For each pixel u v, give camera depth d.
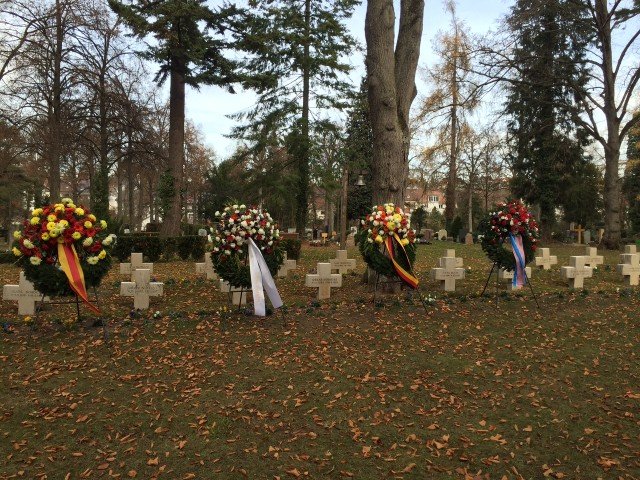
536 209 34.41
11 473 4.12
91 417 5.13
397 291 10.38
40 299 8.70
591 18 24.30
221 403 5.47
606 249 24.91
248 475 4.12
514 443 4.68
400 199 10.65
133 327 7.92
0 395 5.59
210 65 21.89
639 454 4.45
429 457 4.43
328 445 4.62
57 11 23.98
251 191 29.19
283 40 25.41
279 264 8.60
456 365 6.68
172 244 18.91
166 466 4.24
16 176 36.16
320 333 7.80
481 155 44.12
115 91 26.62
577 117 25.75
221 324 8.16
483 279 12.99
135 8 18.92
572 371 6.53
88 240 7.31
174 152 22.20
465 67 24.30
